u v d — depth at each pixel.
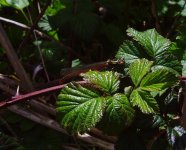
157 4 1.07
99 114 0.72
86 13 1.00
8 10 1.05
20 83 0.88
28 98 0.79
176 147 0.75
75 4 1.02
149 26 1.08
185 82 0.79
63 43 1.02
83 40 1.00
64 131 0.85
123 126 0.73
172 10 1.07
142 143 0.76
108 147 0.84
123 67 0.81
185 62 0.86
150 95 0.74
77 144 0.85
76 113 0.73
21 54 0.99
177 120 0.78
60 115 0.74
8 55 0.87
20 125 0.87
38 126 0.87
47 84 0.87
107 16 1.09
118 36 1.01
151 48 0.81
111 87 0.74
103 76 0.75
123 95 0.74
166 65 0.80
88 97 0.74
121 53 0.82
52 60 0.97
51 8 1.04
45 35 1.00
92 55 1.03
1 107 0.79
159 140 0.77
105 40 1.03
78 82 0.77
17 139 0.84
